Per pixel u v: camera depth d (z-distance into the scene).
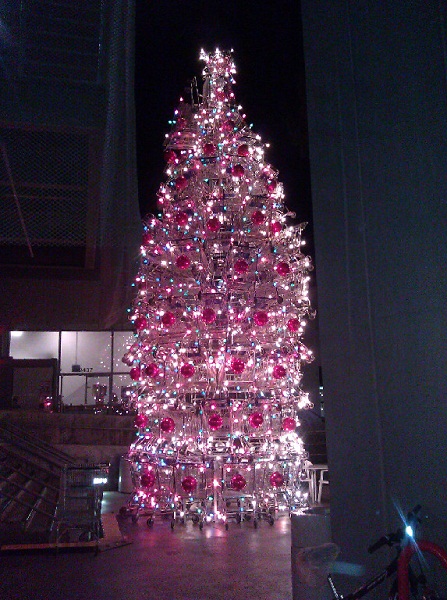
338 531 4.62
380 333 4.17
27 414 14.34
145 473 9.65
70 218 5.43
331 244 4.92
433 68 3.64
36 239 5.49
